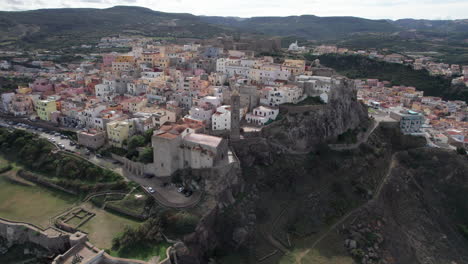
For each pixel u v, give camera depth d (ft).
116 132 467.11
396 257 407.64
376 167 545.85
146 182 405.80
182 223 342.03
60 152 455.63
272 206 439.63
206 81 648.38
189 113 524.93
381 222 452.76
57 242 325.42
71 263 294.66
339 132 575.79
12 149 479.00
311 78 633.20
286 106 545.85
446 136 654.12
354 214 453.17
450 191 530.27
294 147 513.86
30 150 461.37
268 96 562.66
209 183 393.09
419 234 463.01
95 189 395.96
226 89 602.03
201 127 464.24
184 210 363.15
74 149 466.29
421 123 648.79
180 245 326.65
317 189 479.41
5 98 605.31
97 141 469.16
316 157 517.14
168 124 476.95
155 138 404.57
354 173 517.55
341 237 415.23
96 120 506.48
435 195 529.86
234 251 374.22
